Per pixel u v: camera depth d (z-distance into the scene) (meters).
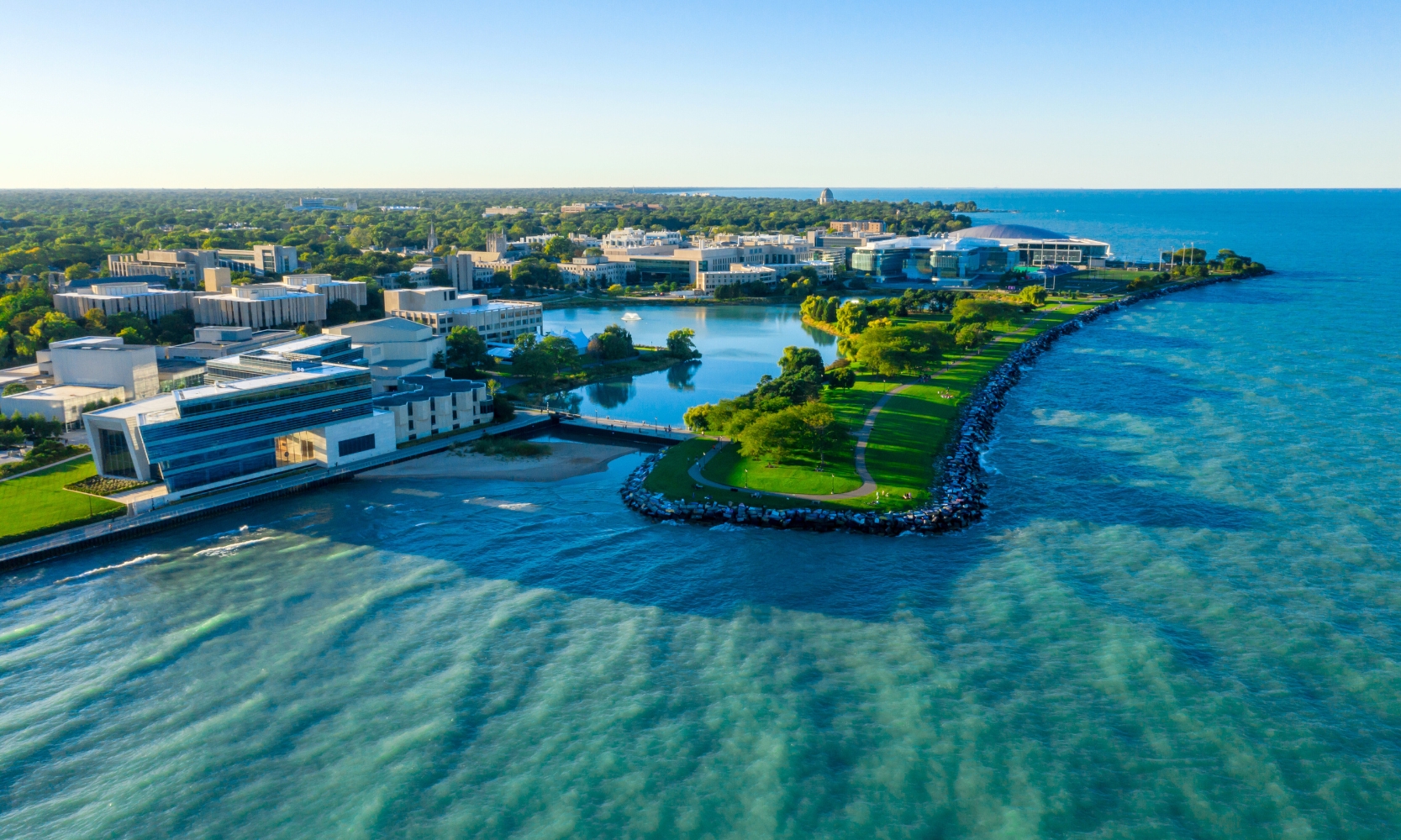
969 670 117.50
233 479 187.62
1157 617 129.88
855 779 98.88
